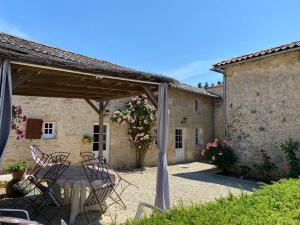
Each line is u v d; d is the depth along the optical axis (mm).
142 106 11648
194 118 14719
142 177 9289
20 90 6371
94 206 5246
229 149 10117
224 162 9961
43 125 9117
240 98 10062
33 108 8742
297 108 8438
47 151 9008
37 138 8766
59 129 9344
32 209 5277
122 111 11133
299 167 7758
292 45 8289
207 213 2473
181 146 14211
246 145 9750
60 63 3729
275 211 2594
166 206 4922
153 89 5734
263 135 9273
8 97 3418
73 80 5008
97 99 7820
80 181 4598
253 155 9516
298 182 3805
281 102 8859
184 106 14133
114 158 10977
